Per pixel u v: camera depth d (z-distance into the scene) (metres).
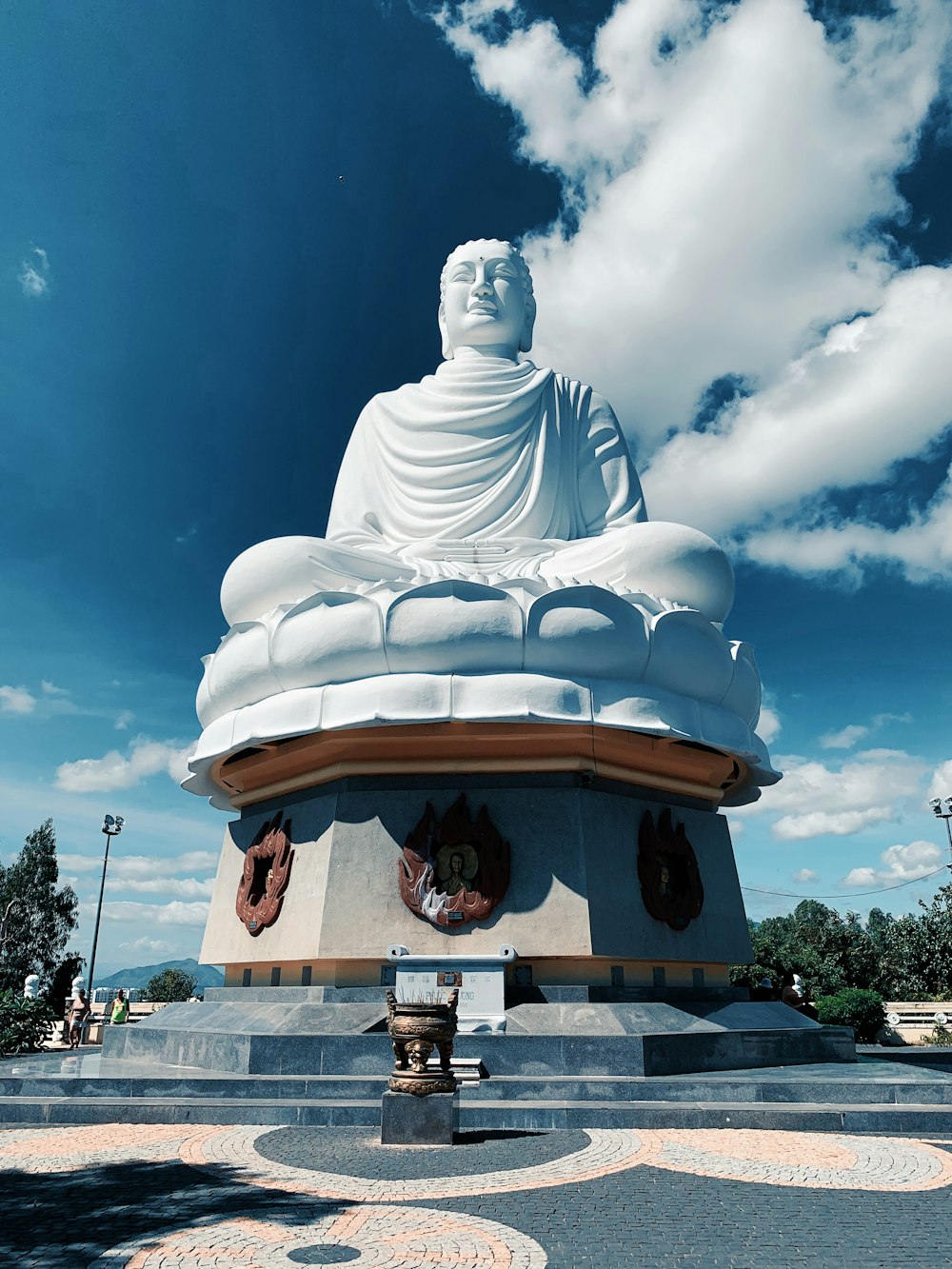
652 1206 7.73
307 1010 14.21
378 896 15.38
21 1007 23.06
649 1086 12.30
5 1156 9.59
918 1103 12.05
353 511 22.20
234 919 18.08
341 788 16.25
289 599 17.62
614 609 15.70
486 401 21.75
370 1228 7.02
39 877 53.16
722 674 17.03
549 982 15.05
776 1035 15.01
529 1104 11.63
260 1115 11.43
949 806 42.62
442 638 15.23
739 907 18.22
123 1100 12.08
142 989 53.34
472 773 16.14
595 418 22.73
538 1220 7.30
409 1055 10.41
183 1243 6.66
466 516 20.67
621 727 15.24
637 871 16.25
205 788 19.81
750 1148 10.03
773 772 18.91
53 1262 6.26
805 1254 6.59
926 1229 7.18
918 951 40.94
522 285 24.92
